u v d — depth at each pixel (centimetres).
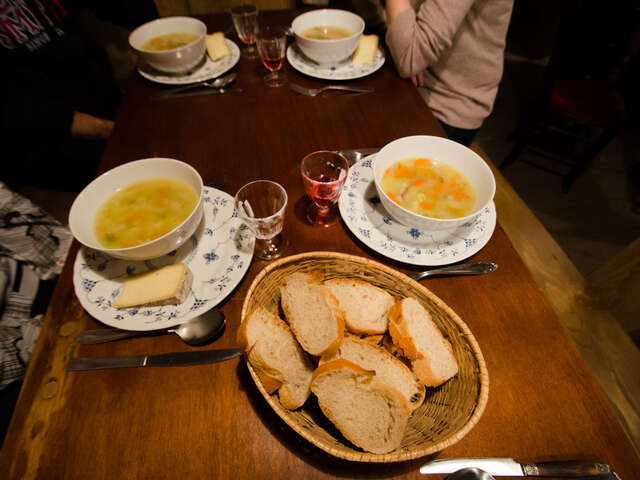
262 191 101
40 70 189
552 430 69
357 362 74
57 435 69
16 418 71
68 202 203
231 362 78
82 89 207
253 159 123
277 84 154
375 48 162
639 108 317
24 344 121
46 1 180
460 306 87
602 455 67
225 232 98
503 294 89
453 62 168
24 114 171
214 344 81
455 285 91
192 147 128
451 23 138
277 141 130
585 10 222
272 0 264
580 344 119
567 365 78
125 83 310
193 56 146
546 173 305
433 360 72
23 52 179
